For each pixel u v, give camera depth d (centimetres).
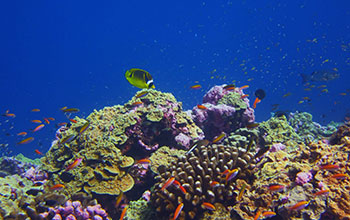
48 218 154
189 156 162
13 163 300
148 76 187
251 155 157
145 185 197
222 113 260
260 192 138
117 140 199
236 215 134
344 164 137
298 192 130
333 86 2108
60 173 186
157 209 144
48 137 1159
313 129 364
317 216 121
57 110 2167
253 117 290
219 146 166
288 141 257
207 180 142
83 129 181
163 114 219
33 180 216
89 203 164
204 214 140
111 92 2370
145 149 214
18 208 154
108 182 179
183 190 134
